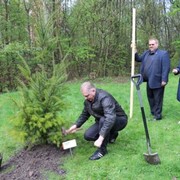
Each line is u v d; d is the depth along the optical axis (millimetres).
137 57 6148
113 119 4086
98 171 4008
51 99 4496
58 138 4453
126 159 4258
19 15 12641
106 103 4145
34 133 4480
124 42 14344
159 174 3871
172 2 14336
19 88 4625
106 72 14242
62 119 4496
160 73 5766
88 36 13852
